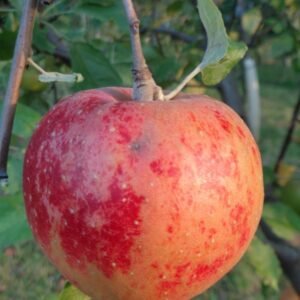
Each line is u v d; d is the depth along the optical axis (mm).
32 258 584
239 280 514
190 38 360
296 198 333
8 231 184
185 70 310
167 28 376
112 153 134
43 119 150
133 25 142
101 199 134
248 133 150
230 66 154
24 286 546
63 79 151
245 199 143
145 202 133
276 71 1391
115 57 269
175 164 134
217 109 147
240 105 333
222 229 139
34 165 144
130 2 142
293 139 456
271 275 264
